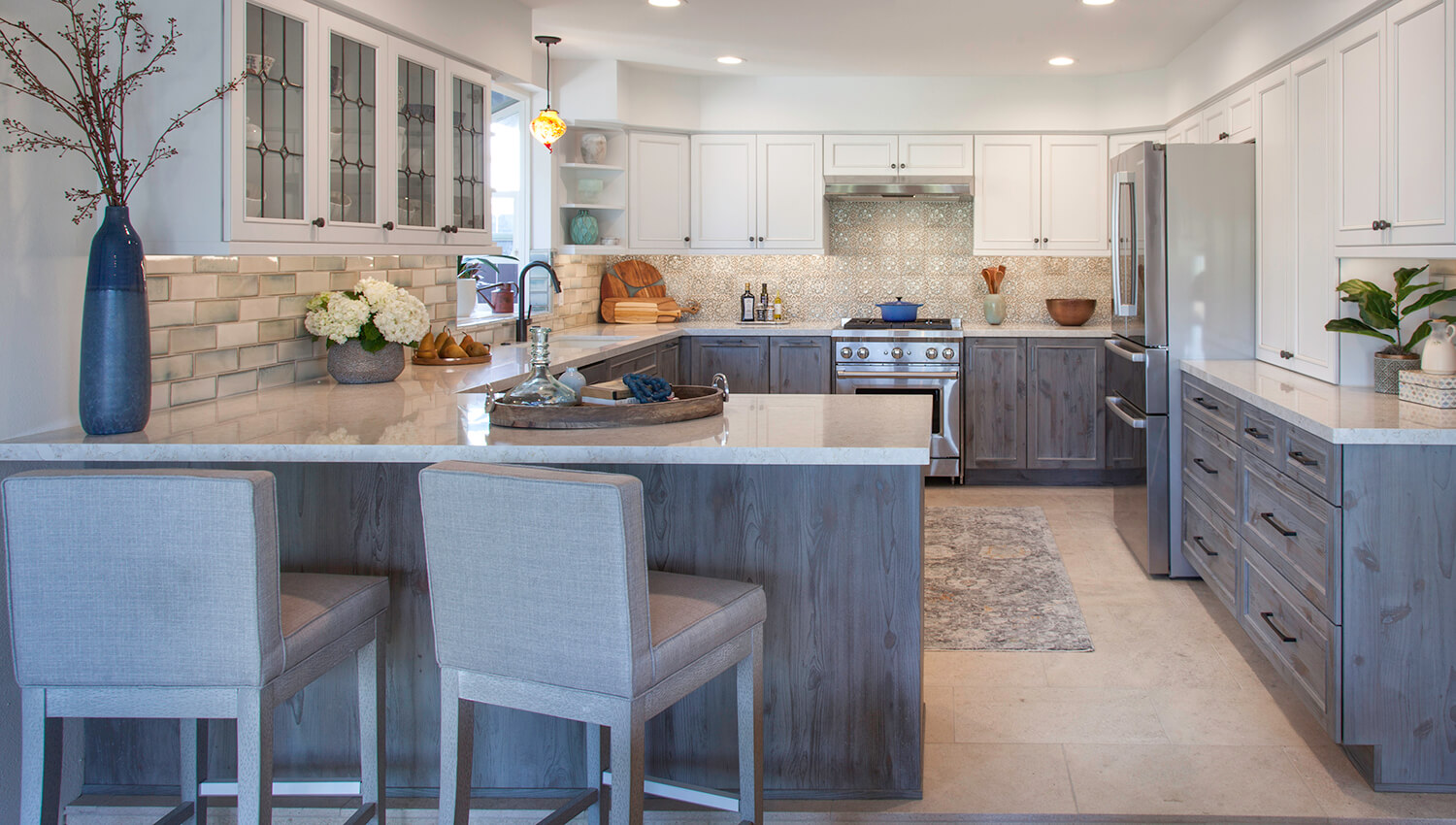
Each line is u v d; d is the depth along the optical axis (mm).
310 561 2639
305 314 3551
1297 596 3008
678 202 6453
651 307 6645
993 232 6473
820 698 2604
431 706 2660
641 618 1832
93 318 2461
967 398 6434
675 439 2391
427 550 1952
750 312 6812
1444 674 2639
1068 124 6340
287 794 2408
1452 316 3150
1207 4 4594
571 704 1878
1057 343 6352
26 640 1914
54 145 2441
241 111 2635
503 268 5699
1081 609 4164
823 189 6480
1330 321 3537
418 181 3508
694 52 5617
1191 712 3158
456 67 3770
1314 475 2838
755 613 2168
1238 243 4418
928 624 3996
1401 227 3033
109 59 2623
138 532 1873
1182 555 4531
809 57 5762
